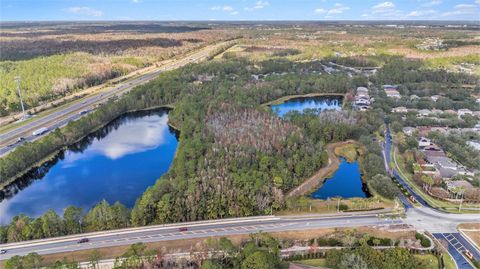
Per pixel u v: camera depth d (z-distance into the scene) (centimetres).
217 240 9912
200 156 15025
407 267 8675
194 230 10925
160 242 10294
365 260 8788
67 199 14200
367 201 12581
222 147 15850
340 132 18712
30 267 8812
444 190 13350
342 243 10050
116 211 11106
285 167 14512
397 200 12688
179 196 11838
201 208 11612
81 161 17662
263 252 8738
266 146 15875
